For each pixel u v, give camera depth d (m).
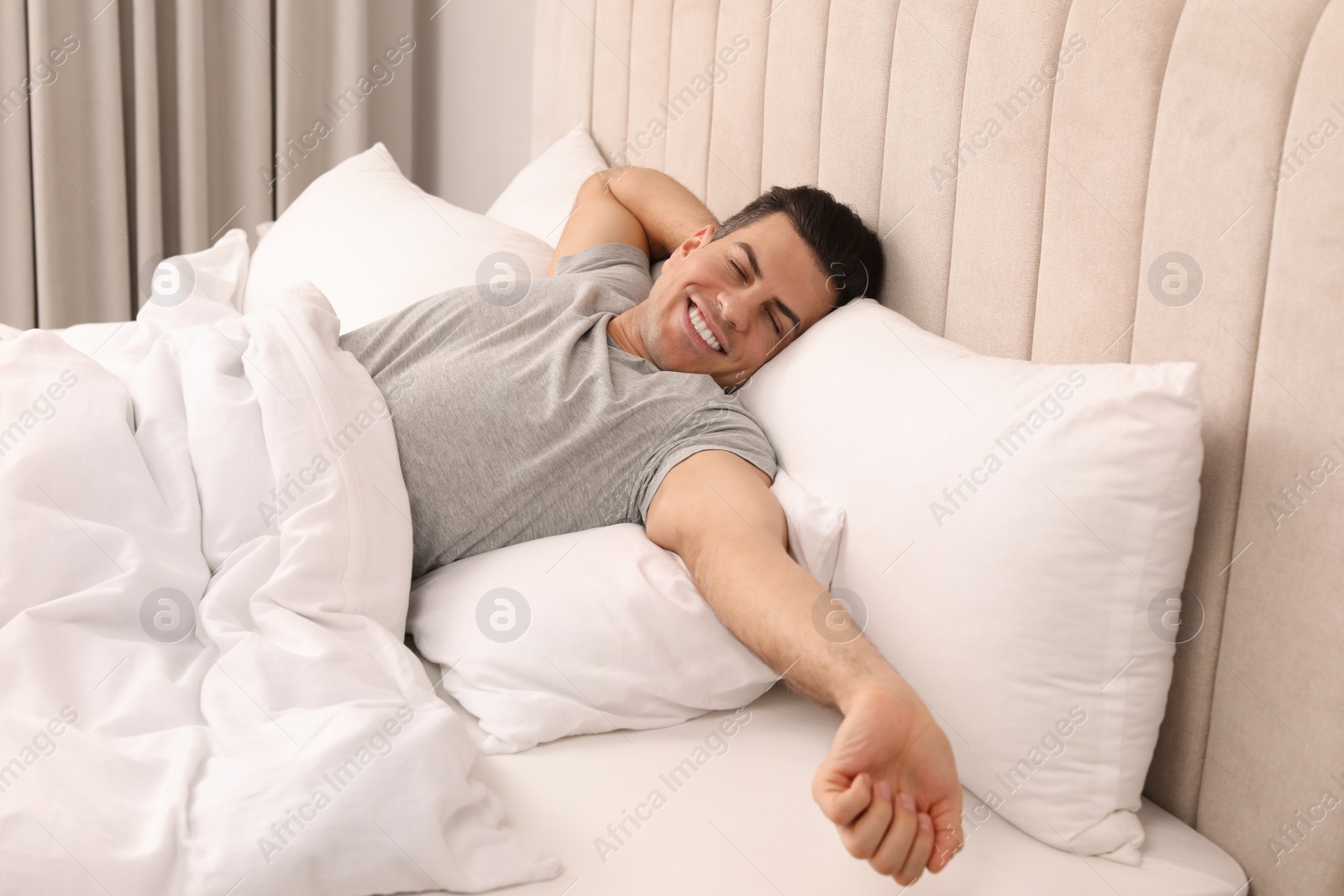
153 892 0.66
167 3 2.50
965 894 0.77
